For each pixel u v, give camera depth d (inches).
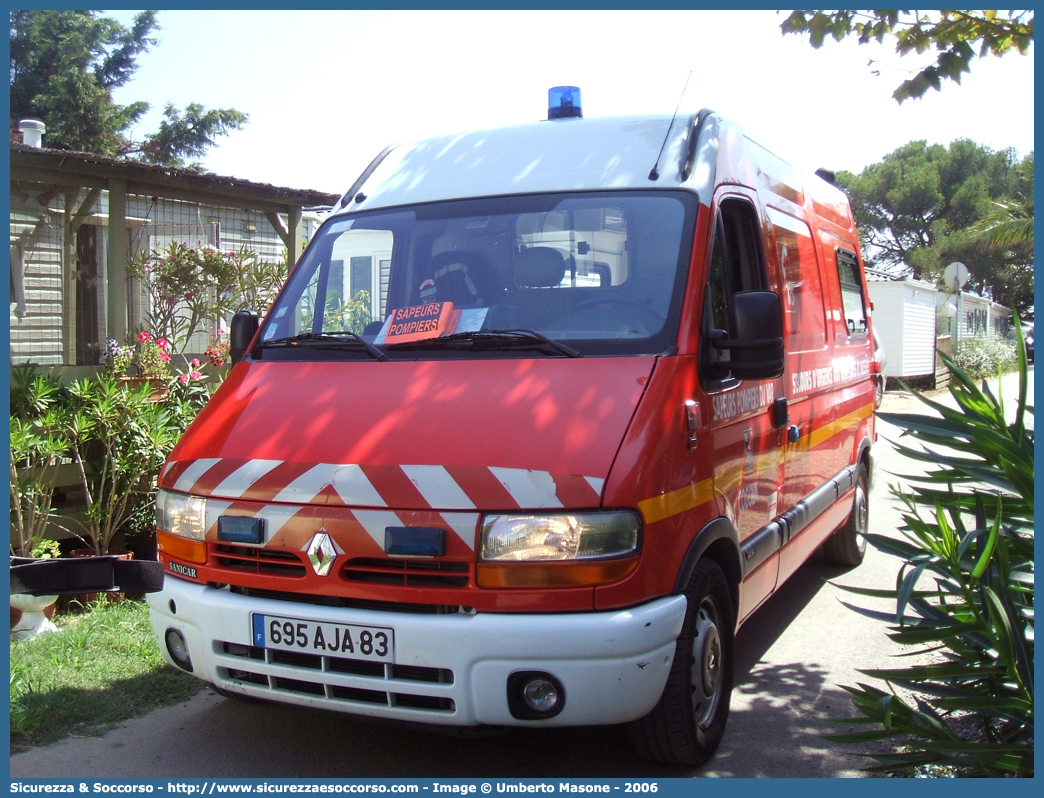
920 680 136.6
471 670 128.9
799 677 197.6
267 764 156.9
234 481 145.3
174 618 148.6
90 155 297.4
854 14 244.5
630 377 145.8
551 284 165.5
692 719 147.1
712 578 153.4
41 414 246.8
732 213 184.9
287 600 139.6
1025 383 142.5
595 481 131.5
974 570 126.8
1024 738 135.0
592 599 129.5
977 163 2122.3
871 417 298.7
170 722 173.8
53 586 99.8
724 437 161.6
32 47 1156.5
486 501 130.9
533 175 180.7
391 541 131.7
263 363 171.8
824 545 283.1
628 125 185.2
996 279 1937.7
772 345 153.9
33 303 360.2
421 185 190.4
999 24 238.7
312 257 189.5
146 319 367.2
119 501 261.9
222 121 1254.3
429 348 160.1
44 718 171.3
